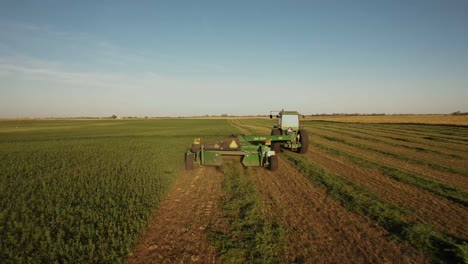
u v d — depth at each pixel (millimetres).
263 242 4547
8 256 4043
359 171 10102
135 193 6953
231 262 4027
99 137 27141
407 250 4406
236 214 5820
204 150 9758
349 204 6352
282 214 5801
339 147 17484
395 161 12398
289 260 4078
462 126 40906
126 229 4809
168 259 4125
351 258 4145
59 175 9266
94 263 3914
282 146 17391
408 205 6410
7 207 6133
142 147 17516
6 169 10492
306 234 4898
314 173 9484
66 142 21578
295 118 15180
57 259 3953
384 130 34125
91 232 4656
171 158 12734
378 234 4938
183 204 6484
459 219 5617
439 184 8148
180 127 48656
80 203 6242
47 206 5938
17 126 64312
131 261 4070
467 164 11742
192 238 4785
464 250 4277
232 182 8398
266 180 8695
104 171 9750
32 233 4715
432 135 26391
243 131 32656
